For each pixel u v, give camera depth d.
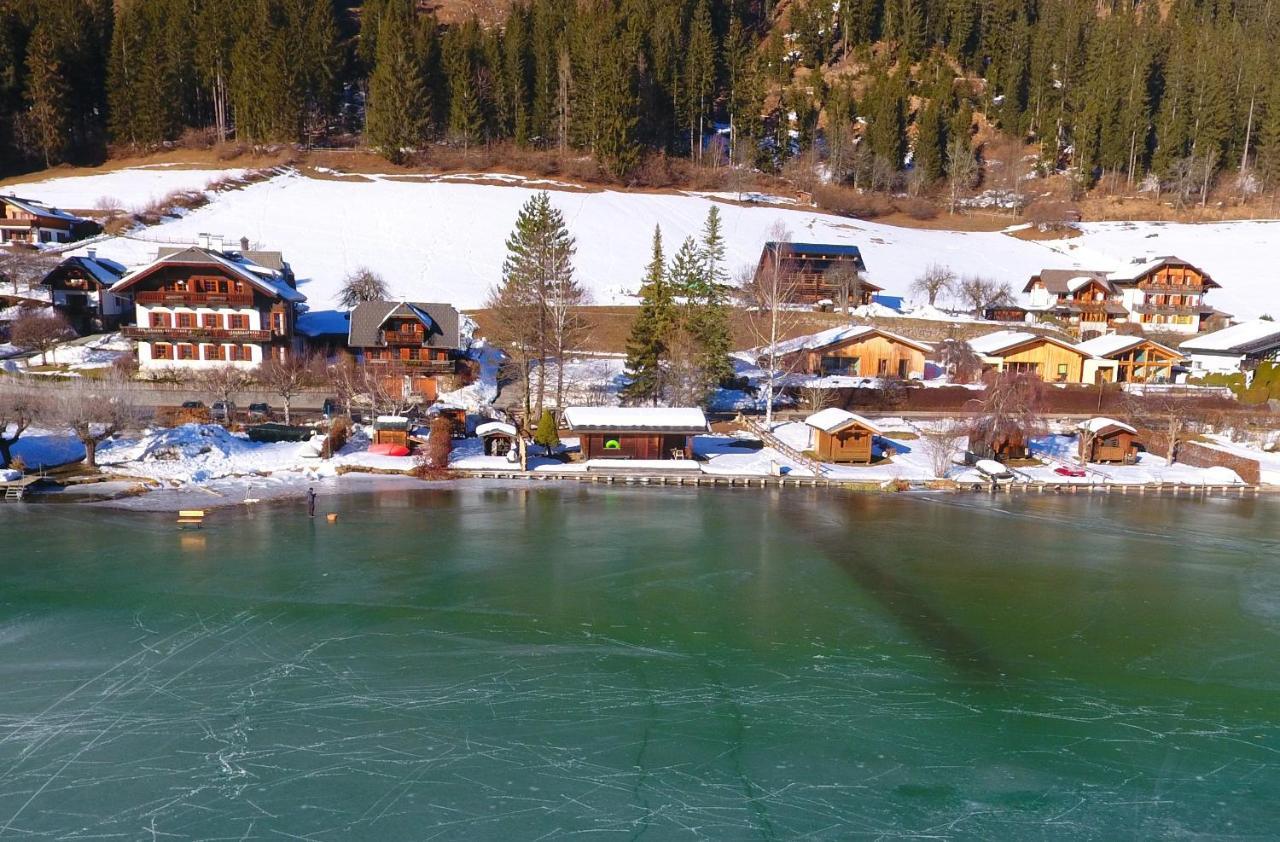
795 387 69.19
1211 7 191.88
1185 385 71.25
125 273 77.00
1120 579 36.16
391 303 69.19
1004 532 43.16
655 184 136.50
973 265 112.75
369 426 57.75
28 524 39.84
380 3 160.25
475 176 130.62
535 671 26.72
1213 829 19.97
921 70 171.50
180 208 105.31
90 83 135.12
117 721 23.36
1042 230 131.25
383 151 133.00
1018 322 92.69
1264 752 23.16
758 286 85.19
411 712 24.19
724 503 47.78
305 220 107.12
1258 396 65.62
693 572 35.78
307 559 36.16
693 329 65.31
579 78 140.88
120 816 19.56
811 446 58.50
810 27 184.25
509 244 78.19
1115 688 26.59
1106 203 142.62
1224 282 106.94
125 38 132.62
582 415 55.31
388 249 99.56
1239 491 53.28
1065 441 61.09
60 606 30.53
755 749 22.86
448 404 62.25
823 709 24.94
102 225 97.25
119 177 117.94
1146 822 20.19
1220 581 36.09
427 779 21.25
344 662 26.95
